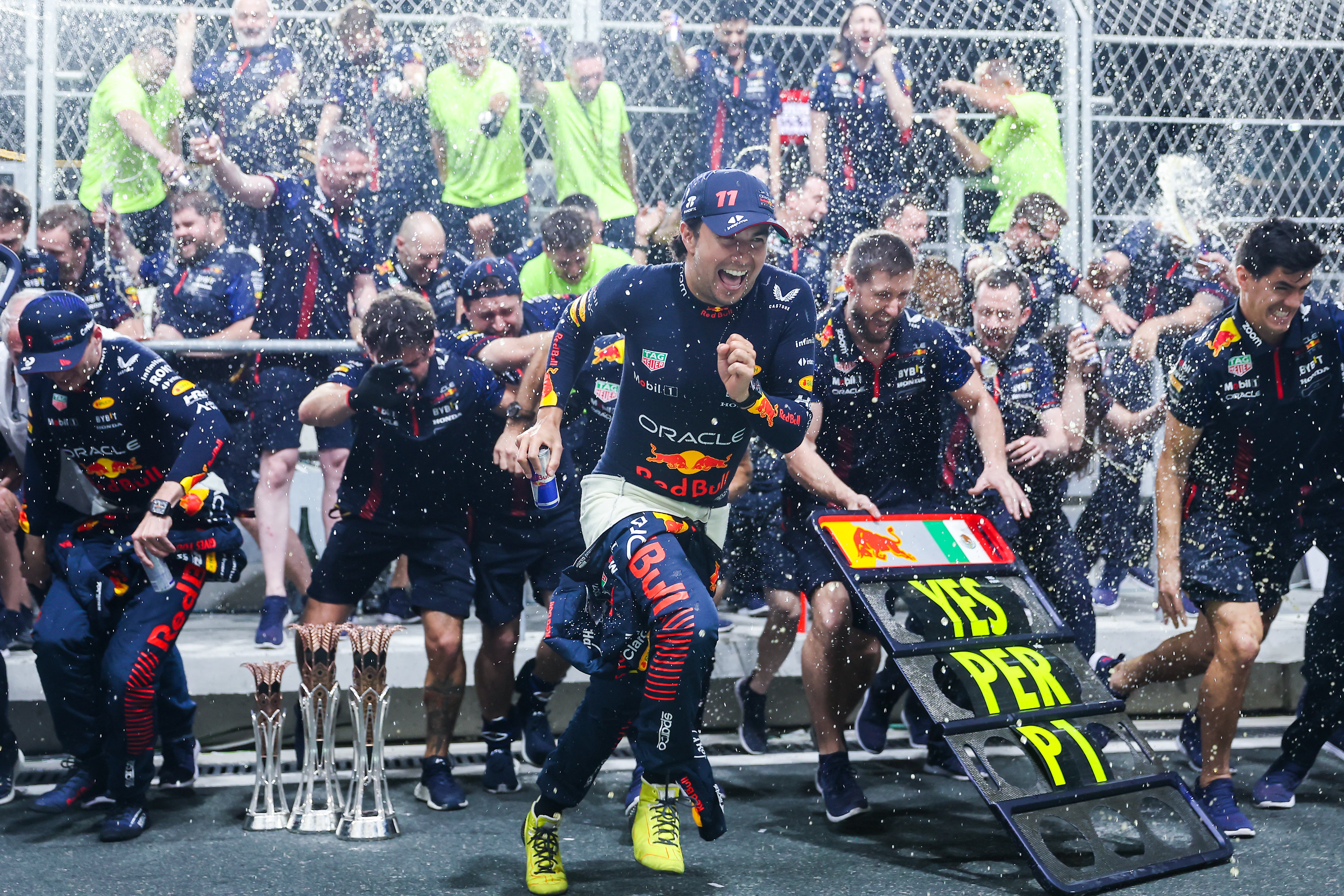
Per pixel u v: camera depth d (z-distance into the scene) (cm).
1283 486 295
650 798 233
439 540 300
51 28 422
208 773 328
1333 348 281
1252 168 456
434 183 429
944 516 302
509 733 316
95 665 281
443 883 243
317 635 280
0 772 302
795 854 264
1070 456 337
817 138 453
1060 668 275
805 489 306
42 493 283
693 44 451
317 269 380
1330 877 246
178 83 425
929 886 242
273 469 361
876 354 295
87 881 241
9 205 354
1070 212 437
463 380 293
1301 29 457
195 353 365
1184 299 420
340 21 422
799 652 356
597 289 230
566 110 437
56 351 259
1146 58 454
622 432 233
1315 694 300
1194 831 256
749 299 222
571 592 237
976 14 446
